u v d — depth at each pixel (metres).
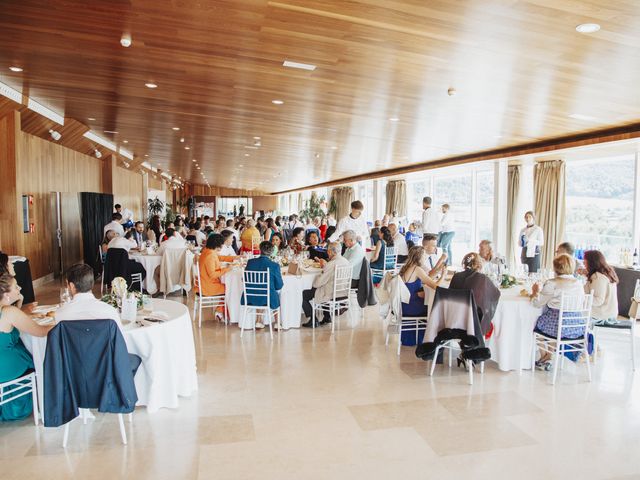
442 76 4.27
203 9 3.09
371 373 4.39
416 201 15.13
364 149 9.68
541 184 9.11
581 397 3.87
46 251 8.86
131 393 2.92
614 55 3.43
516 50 3.45
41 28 3.70
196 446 3.04
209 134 9.49
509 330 4.42
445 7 2.78
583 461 2.90
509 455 2.96
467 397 3.86
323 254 8.37
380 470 2.79
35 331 3.13
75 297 2.94
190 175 23.17
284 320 5.84
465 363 4.58
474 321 4.08
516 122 6.15
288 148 10.56
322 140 8.94
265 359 4.75
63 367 2.80
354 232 6.43
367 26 3.18
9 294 3.08
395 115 6.18
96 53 4.34
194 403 3.69
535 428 3.33
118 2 3.08
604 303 4.44
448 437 3.19
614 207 8.15
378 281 8.21
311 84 4.92
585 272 4.77
